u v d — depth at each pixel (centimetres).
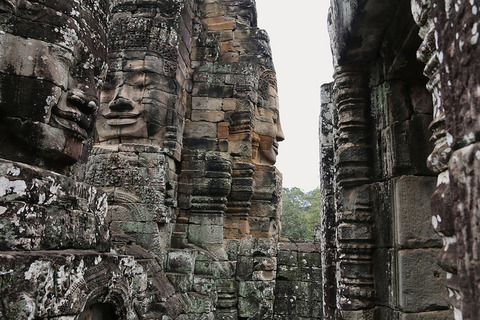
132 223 773
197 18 1080
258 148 1084
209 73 993
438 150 198
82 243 325
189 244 869
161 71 860
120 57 856
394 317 386
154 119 833
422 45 214
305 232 2553
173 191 848
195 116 962
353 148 450
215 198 894
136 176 796
